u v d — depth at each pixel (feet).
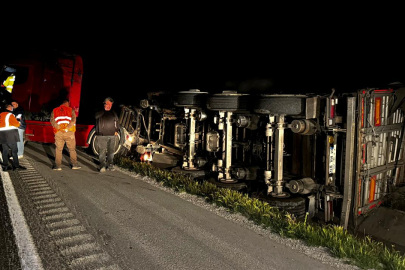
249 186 21.06
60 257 11.12
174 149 29.12
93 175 22.80
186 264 11.09
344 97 17.03
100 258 11.18
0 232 12.79
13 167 22.81
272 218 15.55
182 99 23.58
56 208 15.72
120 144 29.32
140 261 11.12
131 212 15.79
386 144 19.25
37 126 29.63
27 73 31.48
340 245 12.46
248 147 23.53
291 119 20.47
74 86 33.91
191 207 17.04
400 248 15.29
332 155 17.35
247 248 12.58
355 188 16.44
